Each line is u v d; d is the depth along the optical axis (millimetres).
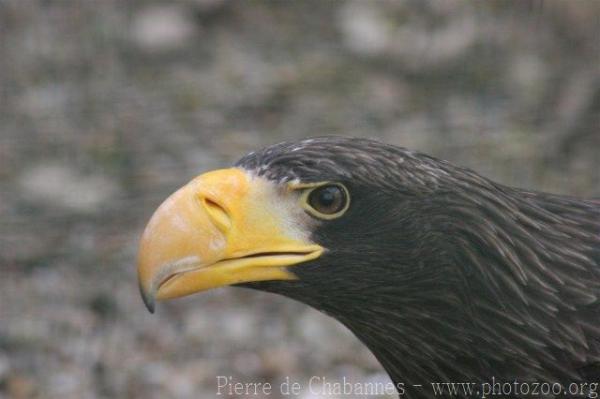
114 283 12102
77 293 12008
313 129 14438
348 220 6070
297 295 6289
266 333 11422
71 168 13844
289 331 11430
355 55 15672
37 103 15055
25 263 12422
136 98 15039
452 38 15516
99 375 10969
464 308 6141
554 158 13516
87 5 16500
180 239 6086
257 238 6105
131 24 16219
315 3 16578
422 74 15281
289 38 16078
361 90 15070
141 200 13250
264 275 6129
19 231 12820
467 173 6148
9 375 10898
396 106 14750
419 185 6043
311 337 11320
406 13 16125
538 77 14633
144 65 15711
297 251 6121
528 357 6168
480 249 6051
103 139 14344
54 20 16406
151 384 10852
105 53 15859
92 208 13141
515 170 13375
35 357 11133
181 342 11352
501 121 14211
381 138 14188
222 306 11828
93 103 15016
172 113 14766
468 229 6047
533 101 14367
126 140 14320
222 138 14344
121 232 12781
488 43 15406
